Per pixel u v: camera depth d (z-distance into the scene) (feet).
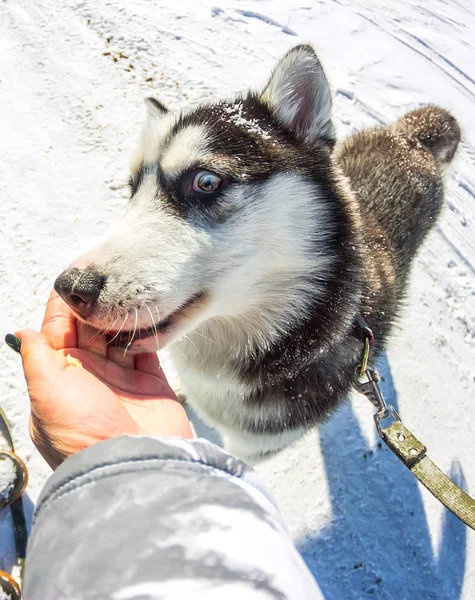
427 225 2.27
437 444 2.25
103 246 1.15
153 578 0.58
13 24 3.63
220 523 0.66
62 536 0.66
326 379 1.54
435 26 4.72
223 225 1.26
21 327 2.17
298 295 1.44
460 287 2.79
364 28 4.40
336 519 1.98
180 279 1.18
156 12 3.96
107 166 2.82
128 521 0.65
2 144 2.82
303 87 1.40
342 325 1.46
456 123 2.64
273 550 0.66
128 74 3.37
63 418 0.94
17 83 3.19
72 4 3.87
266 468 2.04
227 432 1.75
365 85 3.84
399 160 2.22
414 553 1.97
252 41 3.95
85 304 1.09
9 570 1.63
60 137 2.92
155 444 0.74
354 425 2.20
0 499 1.67
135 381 1.18
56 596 0.60
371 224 1.85
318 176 1.43
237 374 1.54
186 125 1.32
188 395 1.80
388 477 2.11
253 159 1.29
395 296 1.82
